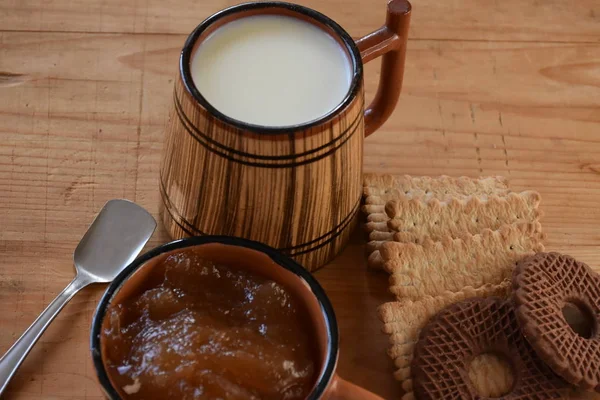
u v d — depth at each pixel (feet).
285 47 1.58
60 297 1.62
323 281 1.71
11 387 1.56
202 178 1.52
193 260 1.50
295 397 1.42
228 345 1.42
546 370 1.57
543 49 2.04
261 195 1.51
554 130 1.92
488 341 1.58
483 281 1.67
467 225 1.73
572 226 1.80
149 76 1.92
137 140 1.84
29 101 1.86
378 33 1.60
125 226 1.71
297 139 1.45
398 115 1.92
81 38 1.96
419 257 1.67
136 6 2.02
